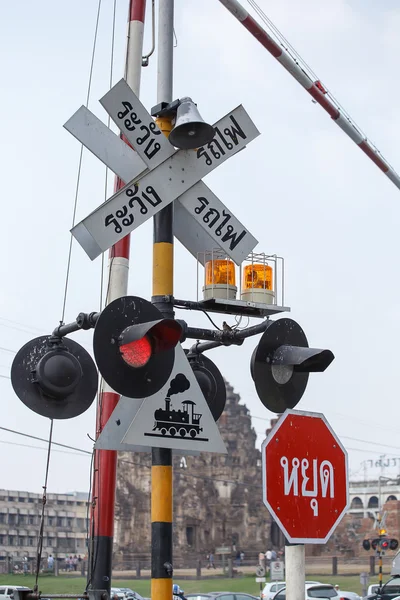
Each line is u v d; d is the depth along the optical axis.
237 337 7.88
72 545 91.38
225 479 98.31
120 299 6.66
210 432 7.29
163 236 7.63
